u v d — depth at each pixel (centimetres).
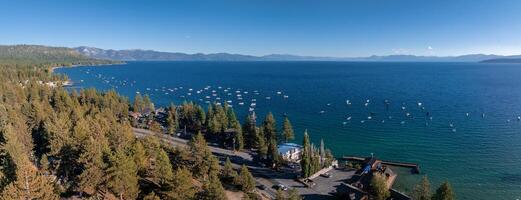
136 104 18350
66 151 7712
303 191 9125
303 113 19412
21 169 5244
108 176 6538
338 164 11412
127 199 6694
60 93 17838
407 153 12450
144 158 8181
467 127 15688
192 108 16000
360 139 14225
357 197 8231
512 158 11706
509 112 18750
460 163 11362
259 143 11375
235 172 9225
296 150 11856
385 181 8775
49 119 10950
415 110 19675
